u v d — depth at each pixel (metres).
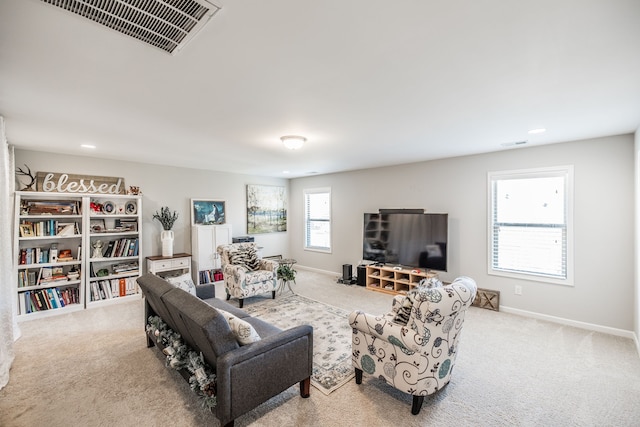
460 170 4.56
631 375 2.54
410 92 2.13
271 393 2.00
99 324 3.65
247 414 2.04
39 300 3.90
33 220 4.21
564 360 2.79
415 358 1.98
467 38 1.46
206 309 1.84
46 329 3.49
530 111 2.53
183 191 5.68
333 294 4.99
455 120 2.78
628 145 3.28
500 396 2.25
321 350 2.99
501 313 4.07
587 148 3.51
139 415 2.03
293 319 3.83
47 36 1.41
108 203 4.68
